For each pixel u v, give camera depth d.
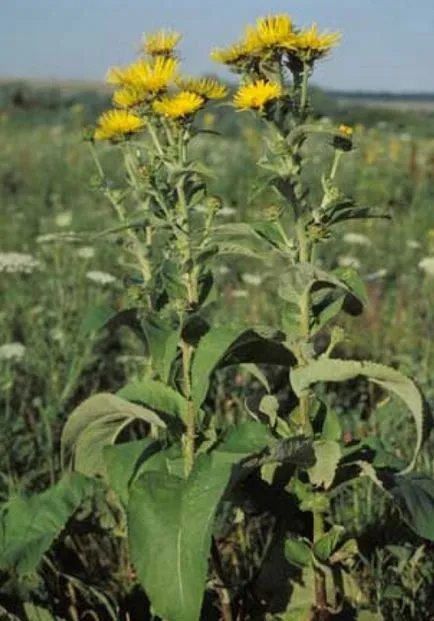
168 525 1.83
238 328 1.89
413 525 1.87
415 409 1.85
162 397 2.01
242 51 1.92
